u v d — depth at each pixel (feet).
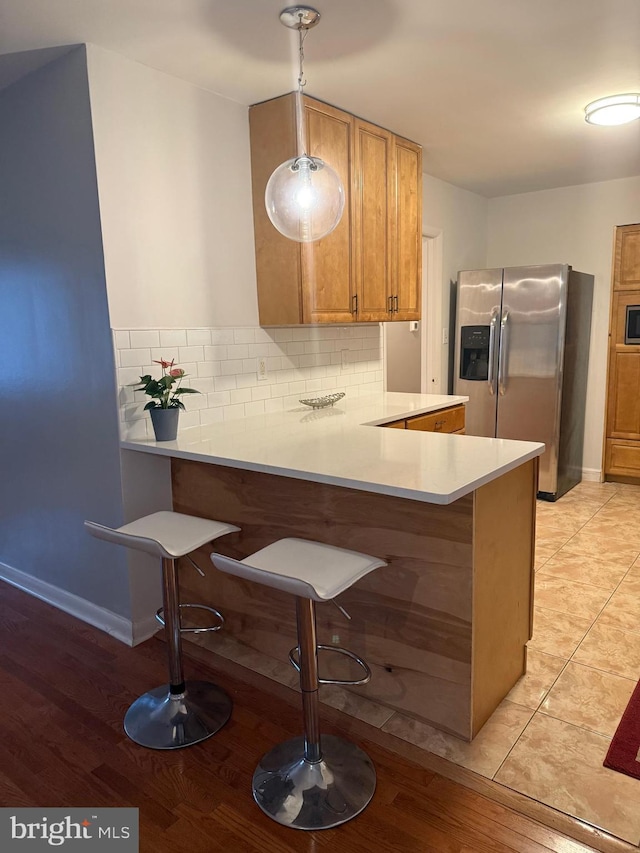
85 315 8.14
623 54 7.90
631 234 14.60
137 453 8.29
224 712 6.88
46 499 9.52
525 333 14.52
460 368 15.66
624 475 15.93
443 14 6.84
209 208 9.05
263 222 9.64
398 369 15.79
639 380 15.16
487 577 6.33
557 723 6.62
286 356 10.65
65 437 8.90
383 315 11.02
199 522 6.95
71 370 8.55
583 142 11.74
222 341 9.43
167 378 7.84
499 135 11.24
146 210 8.19
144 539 6.08
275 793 5.66
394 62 8.06
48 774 6.07
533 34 7.32
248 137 9.57
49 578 9.86
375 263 10.71
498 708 6.90
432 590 6.31
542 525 12.95
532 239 16.65
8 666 8.05
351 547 6.89
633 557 11.12
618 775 5.85
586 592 9.71
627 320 15.02
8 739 6.61
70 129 7.77
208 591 8.68
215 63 8.00
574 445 15.76
